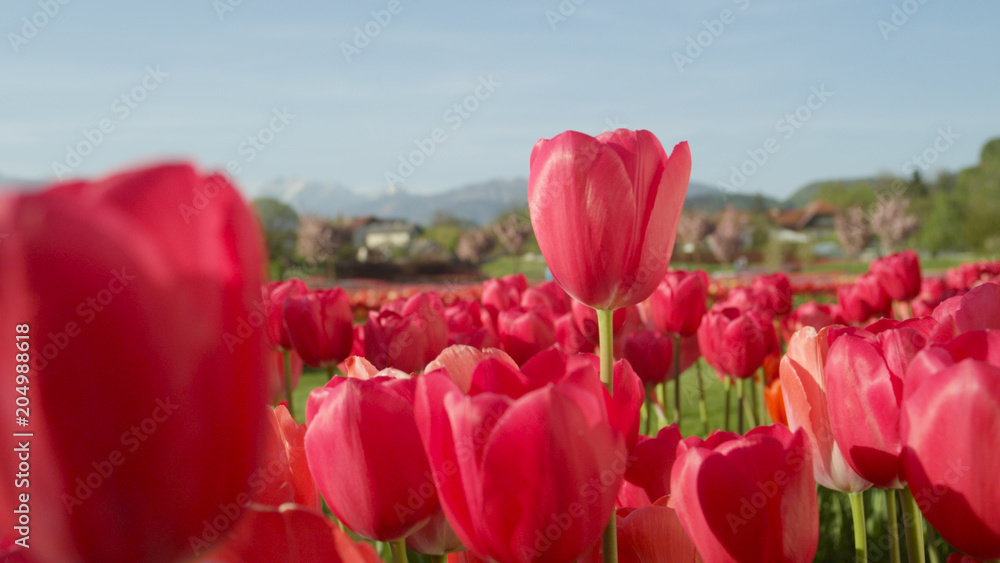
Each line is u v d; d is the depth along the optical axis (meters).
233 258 0.32
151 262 0.30
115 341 0.29
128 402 0.29
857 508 1.03
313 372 7.46
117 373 0.29
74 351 0.29
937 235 38.03
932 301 3.54
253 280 0.33
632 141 0.96
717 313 2.67
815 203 61.88
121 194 0.29
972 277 6.24
